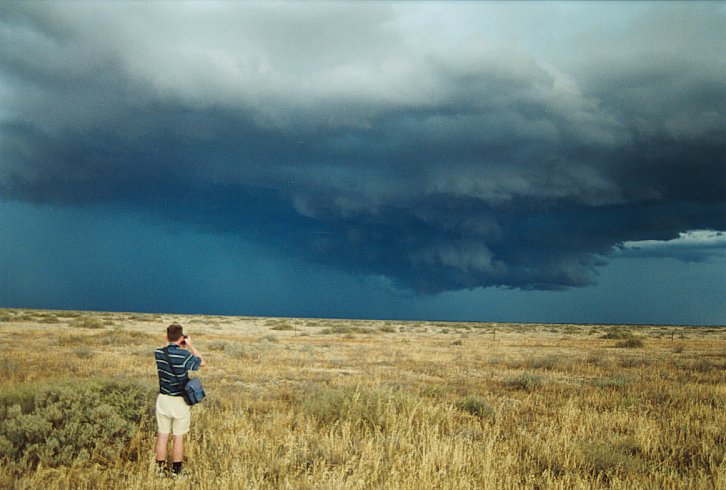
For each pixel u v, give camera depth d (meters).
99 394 9.05
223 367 20.11
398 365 22.97
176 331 7.36
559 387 17.11
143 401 9.56
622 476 7.64
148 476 6.55
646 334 73.25
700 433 10.46
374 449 8.24
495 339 51.62
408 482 6.71
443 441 8.54
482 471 7.36
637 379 18.75
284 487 6.49
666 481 7.37
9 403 8.17
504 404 13.62
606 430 10.52
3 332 35.56
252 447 8.00
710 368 24.03
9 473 6.61
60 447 7.56
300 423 9.91
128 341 30.05
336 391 11.45
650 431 9.82
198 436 8.55
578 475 7.20
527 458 8.29
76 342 28.86
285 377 18.19
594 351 35.03
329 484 6.34
